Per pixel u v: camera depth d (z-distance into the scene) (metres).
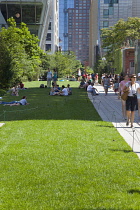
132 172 6.85
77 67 103.62
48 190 5.96
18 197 5.69
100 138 10.15
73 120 13.98
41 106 19.91
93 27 174.62
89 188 6.03
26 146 9.15
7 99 25.23
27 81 63.50
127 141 9.84
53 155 8.18
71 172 6.89
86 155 8.16
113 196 5.64
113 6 118.00
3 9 66.12
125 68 56.38
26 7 66.50
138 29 55.78
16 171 7.00
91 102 22.58
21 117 15.14
